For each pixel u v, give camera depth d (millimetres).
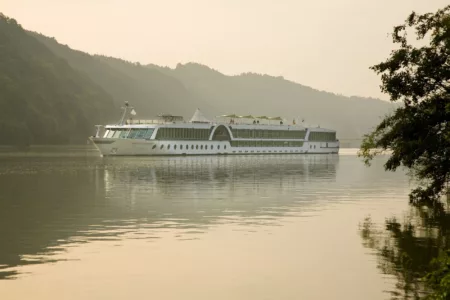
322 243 26734
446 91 33219
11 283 20109
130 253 24656
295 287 19672
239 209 38781
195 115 173125
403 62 33812
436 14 33625
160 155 149125
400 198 45875
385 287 19594
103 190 53156
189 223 32625
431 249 25297
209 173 79562
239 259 23578
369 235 28719
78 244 26578
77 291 19219
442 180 35531
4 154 155500
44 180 66188
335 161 130000
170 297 18625
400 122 34250
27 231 30031
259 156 159750
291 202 43125
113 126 155375
